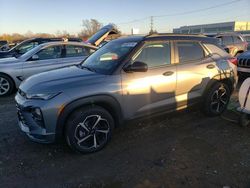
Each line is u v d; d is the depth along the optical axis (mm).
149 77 4270
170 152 3955
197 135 4543
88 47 8562
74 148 3771
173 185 3180
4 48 19219
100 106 3936
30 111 3682
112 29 13086
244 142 4270
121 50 4367
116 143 4258
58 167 3600
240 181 3232
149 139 4395
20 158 3828
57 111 3559
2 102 6828
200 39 5129
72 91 3643
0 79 7402
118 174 3422
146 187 3156
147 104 4340
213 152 3945
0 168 3578
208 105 5180
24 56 7809
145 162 3697
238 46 14852
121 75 4035
